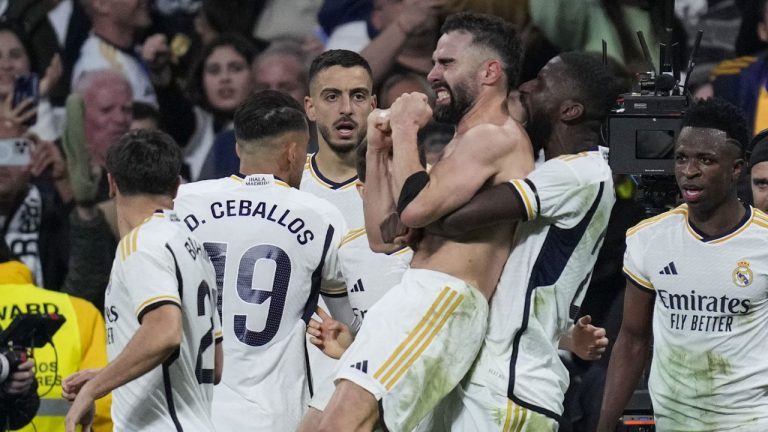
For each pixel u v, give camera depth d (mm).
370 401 15273
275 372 18422
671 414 18594
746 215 18062
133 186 16703
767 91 28312
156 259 16094
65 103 28297
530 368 15992
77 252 27156
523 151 15898
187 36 28703
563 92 16344
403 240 15930
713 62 28703
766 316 17969
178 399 16453
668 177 19438
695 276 18078
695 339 18188
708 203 17844
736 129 17719
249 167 18797
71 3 28453
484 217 15336
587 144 16422
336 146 20703
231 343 18297
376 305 15773
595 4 27125
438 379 15461
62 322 17953
